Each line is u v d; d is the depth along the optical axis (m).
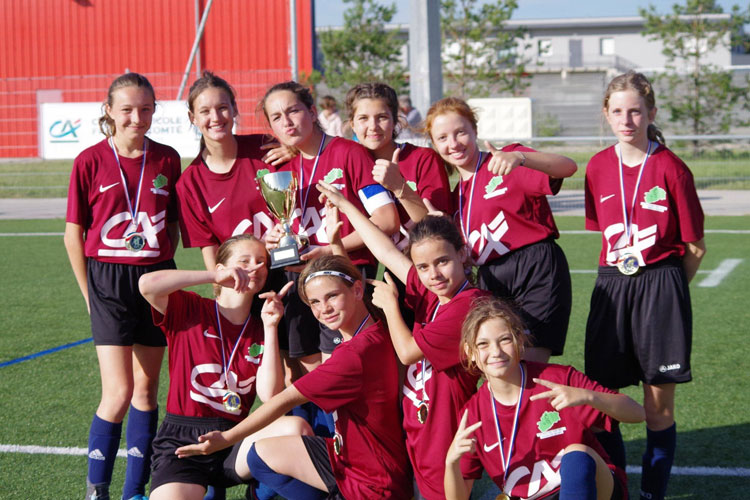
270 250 3.67
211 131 3.82
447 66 29.95
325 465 3.36
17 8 25.89
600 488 2.98
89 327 7.26
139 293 3.93
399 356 3.30
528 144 16.23
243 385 3.56
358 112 3.88
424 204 3.73
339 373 3.24
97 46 25.75
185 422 3.53
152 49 25.47
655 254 3.54
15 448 4.48
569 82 35.62
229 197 3.93
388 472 3.36
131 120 3.87
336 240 3.69
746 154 17.14
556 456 3.06
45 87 25.06
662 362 3.52
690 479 3.97
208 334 3.55
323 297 3.33
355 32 29.66
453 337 3.21
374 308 3.55
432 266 3.26
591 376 3.73
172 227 4.21
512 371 3.08
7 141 23.75
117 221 3.93
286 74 20.84
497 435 3.12
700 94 26.23
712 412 4.86
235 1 24.84
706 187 16.38
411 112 12.56
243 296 3.54
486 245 3.68
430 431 3.29
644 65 51.81
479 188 3.69
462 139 3.63
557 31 52.09
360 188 3.86
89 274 3.94
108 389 3.83
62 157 15.01
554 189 3.55
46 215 15.19
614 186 3.60
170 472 3.37
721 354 6.02
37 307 8.08
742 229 11.92
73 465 4.23
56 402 5.25
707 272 9.05
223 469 3.50
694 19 28.45
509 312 3.06
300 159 3.96
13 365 6.11
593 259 9.98
